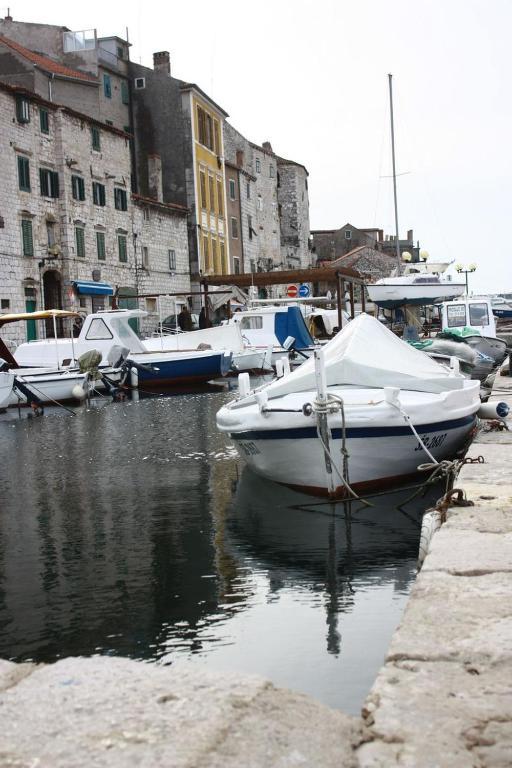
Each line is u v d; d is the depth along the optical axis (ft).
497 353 99.09
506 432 40.32
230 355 104.99
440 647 12.94
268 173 250.78
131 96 186.39
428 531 21.84
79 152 139.13
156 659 18.26
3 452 53.78
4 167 119.44
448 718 10.51
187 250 183.01
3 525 32.58
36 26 166.81
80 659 12.37
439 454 36.63
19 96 122.11
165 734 9.82
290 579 24.07
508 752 9.66
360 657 17.76
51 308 134.10
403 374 37.40
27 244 124.57
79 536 30.35
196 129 188.44
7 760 9.35
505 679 11.66
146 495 37.24
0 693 11.25
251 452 35.50
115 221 151.33
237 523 31.01
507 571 16.72
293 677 16.83
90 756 9.37
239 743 9.65
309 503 33.40
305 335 123.24
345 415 32.07
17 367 89.40
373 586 23.09
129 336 102.58
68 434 62.23
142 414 75.15
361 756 9.56
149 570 25.57
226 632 19.79
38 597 23.21
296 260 272.72
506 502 23.29
